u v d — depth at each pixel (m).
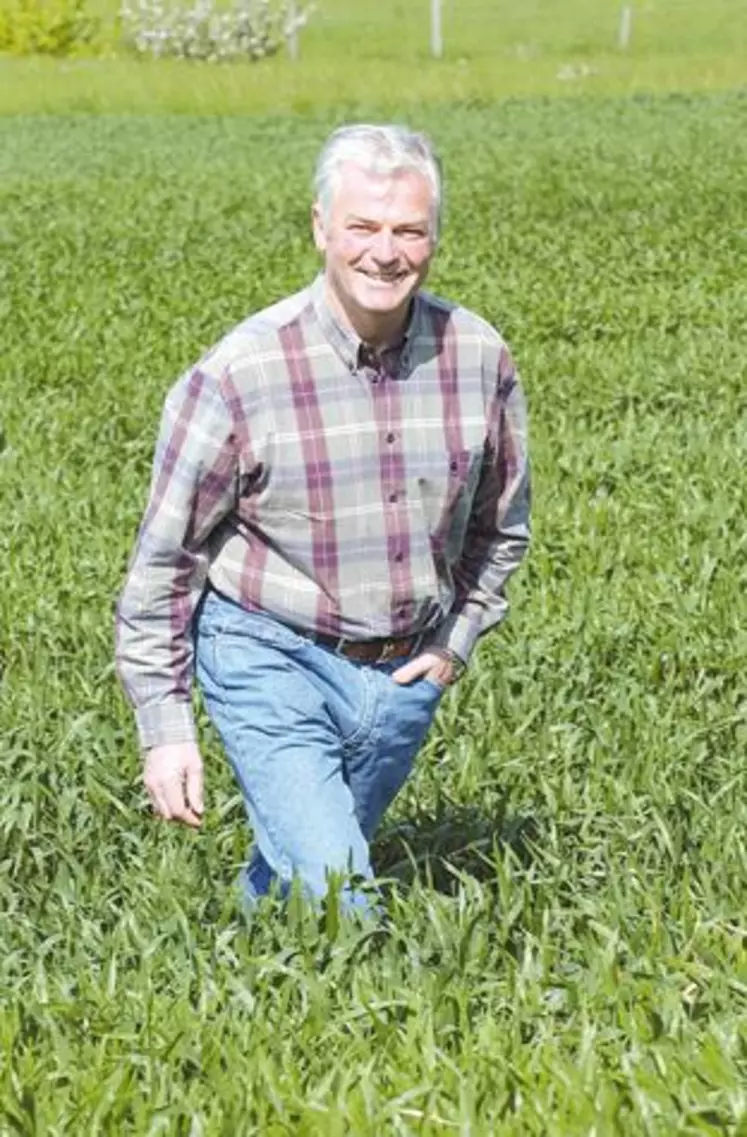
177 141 53.06
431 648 8.17
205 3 71.38
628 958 7.88
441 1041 7.19
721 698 11.59
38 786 10.05
